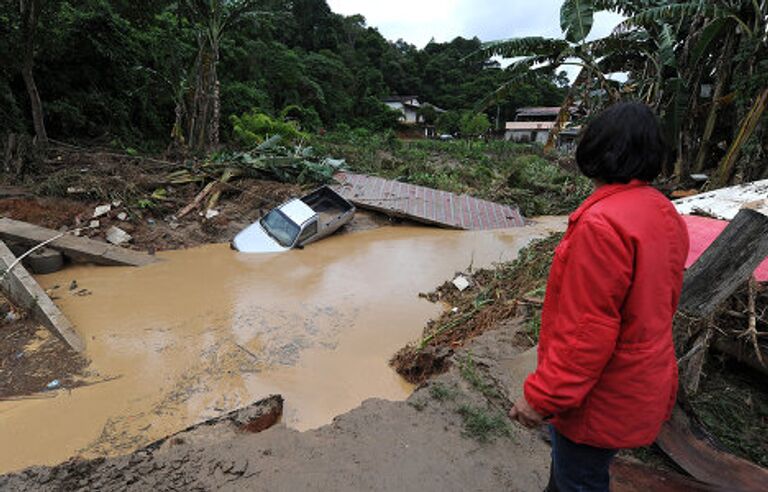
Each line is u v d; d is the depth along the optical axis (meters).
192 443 3.21
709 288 2.71
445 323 6.36
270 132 22.45
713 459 2.71
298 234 10.24
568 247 1.49
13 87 15.65
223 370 5.34
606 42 11.55
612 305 1.36
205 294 7.59
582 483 1.72
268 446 3.04
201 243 10.53
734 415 3.19
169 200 11.62
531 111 57.06
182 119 21.45
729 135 10.87
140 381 5.09
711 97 11.18
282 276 8.58
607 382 1.49
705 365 3.67
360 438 3.15
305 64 45.25
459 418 3.42
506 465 2.94
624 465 2.72
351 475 2.79
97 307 6.93
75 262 8.84
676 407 2.91
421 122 61.66
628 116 1.46
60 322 6.00
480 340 4.84
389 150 29.47
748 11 9.89
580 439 1.59
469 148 33.03
